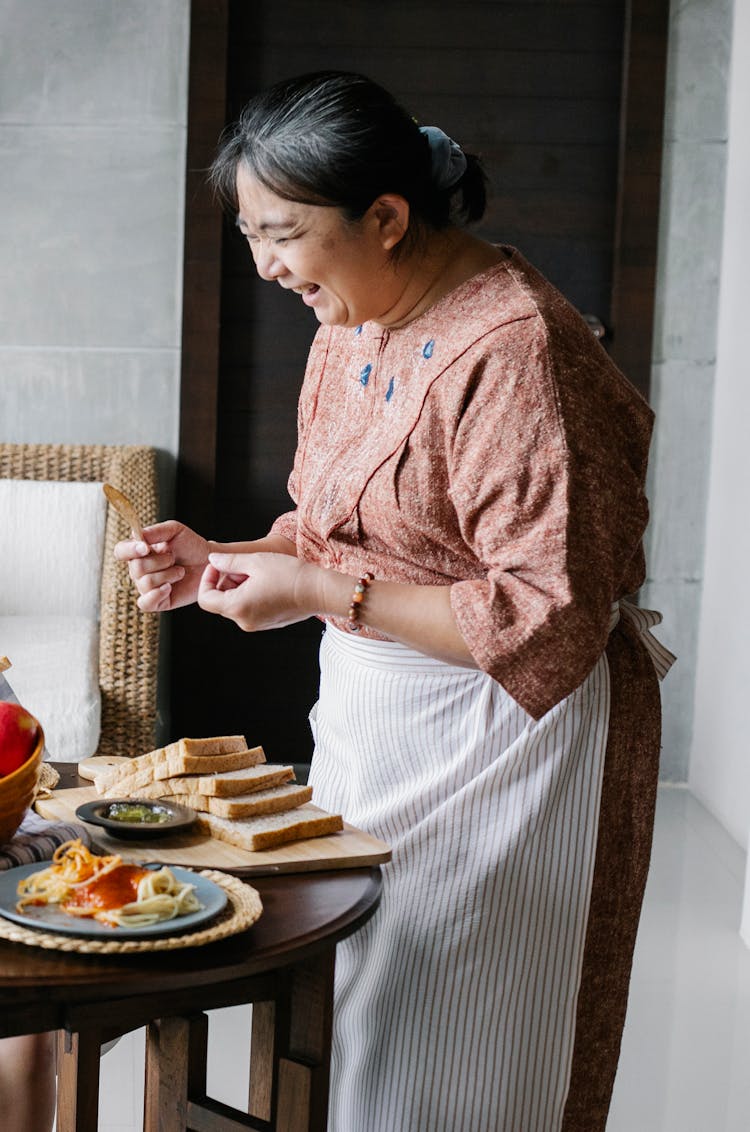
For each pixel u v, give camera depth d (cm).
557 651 118
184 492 387
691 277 386
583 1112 144
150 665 313
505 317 125
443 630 122
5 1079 140
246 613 128
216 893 104
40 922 96
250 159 121
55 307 382
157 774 127
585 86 384
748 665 342
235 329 389
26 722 112
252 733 398
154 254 381
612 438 127
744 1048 238
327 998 110
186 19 374
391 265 130
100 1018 93
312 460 151
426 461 129
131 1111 206
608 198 388
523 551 121
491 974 137
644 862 142
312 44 382
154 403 386
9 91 375
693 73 379
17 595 342
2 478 362
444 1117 140
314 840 122
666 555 396
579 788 136
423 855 137
